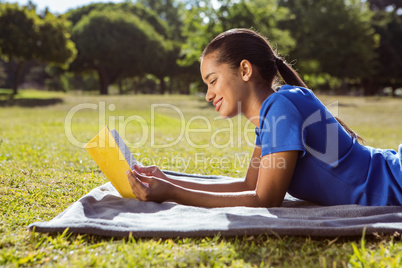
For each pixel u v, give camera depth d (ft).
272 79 7.91
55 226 6.97
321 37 121.49
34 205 9.34
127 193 8.72
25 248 6.53
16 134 28.37
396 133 35.99
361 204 7.76
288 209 7.62
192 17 103.96
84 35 136.15
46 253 6.31
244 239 6.72
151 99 87.15
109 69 153.89
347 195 7.75
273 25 103.65
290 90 7.51
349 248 6.38
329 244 6.54
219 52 7.65
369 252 6.26
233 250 6.33
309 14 124.26
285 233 6.69
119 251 6.39
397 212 7.39
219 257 6.19
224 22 100.07
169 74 159.94
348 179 7.63
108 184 10.02
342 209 7.52
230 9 99.96
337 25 122.62
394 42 147.02
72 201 9.91
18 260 6.06
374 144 25.55
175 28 185.26
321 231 6.67
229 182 9.02
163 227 6.98
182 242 6.75
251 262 6.07
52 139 25.52
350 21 123.24
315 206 8.25
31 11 109.19
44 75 212.64
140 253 6.18
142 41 142.00
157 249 6.38
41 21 109.40
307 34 125.39
